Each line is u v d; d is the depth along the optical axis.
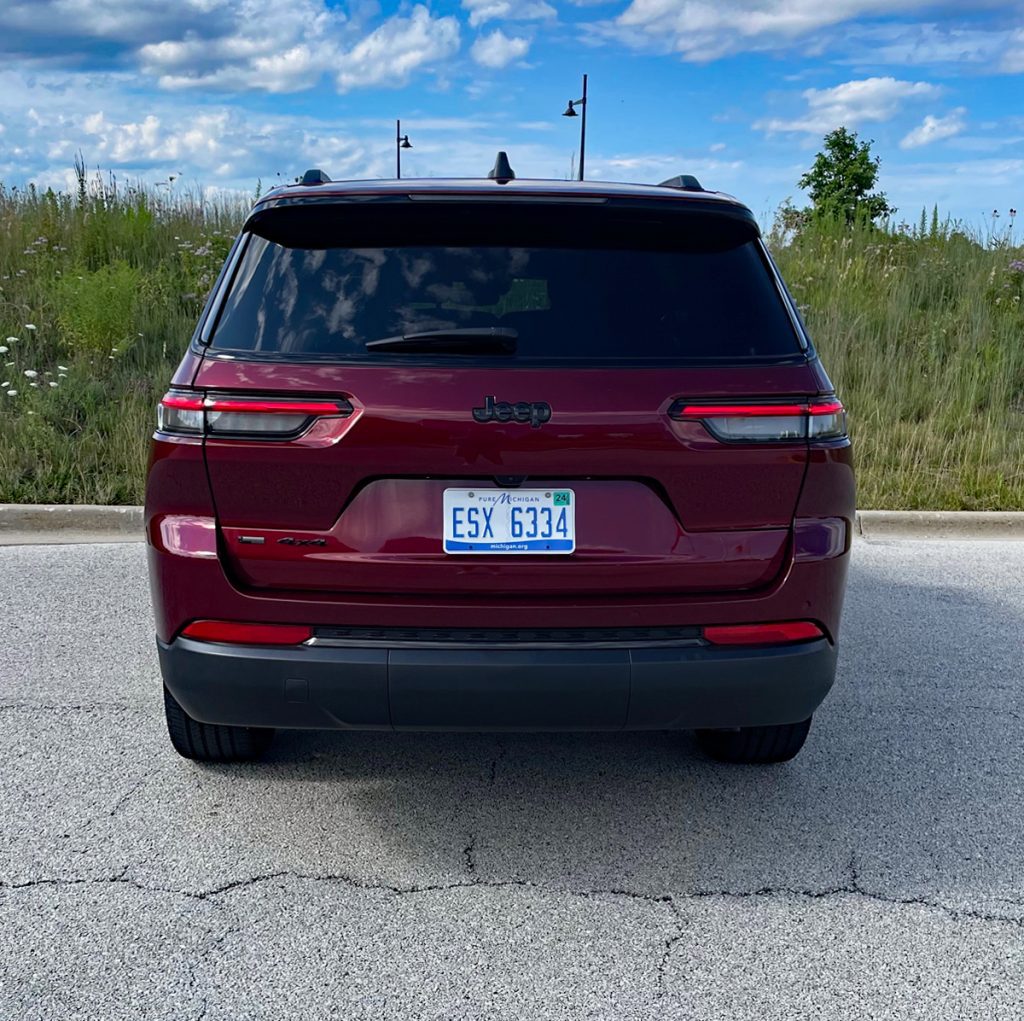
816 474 2.79
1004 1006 2.45
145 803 3.34
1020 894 2.92
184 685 2.78
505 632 2.71
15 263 11.69
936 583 6.12
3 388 8.63
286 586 2.72
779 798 3.47
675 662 2.71
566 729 2.79
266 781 3.51
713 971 2.55
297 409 2.64
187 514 2.73
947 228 14.01
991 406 9.24
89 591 5.61
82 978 2.48
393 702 2.70
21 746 3.74
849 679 4.58
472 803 3.39
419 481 2.67
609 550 2.71
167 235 12.88
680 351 2.74
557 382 2.66
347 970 2.53
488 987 2.48
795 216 14.45
